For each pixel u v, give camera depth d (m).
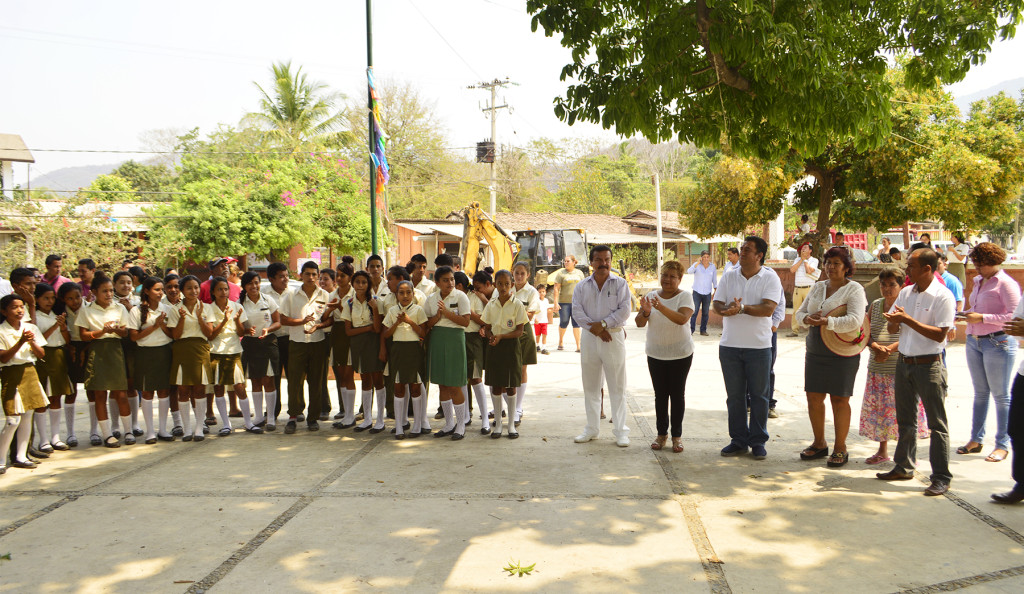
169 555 4.29
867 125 5.86
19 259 16.73
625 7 6.04
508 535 4.52
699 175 19.75
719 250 43.19
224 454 6.62
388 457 6.45
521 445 6.81
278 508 5.10
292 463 6.28
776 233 23.89
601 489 5.42
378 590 3.80
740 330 6.18
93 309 6.82
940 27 5.93
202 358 7.10
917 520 4.69
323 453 6.62
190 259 23.92
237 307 7.32
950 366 10.65
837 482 5.53
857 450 6.46
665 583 3.83
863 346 5.88
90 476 5.96
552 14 5.94
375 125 12.36
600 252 6.64
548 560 4.14
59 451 6.79
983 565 4.00
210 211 22.98
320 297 7.59
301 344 7.44
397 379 7.05
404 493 5.39
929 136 14.82
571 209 56.25
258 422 7.62
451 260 8.01
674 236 42.53
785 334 15.01
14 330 6.03
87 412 8.80
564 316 13.35
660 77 5.95
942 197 14.39
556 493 5.34
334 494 5.39
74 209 18.47
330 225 26.88
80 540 4.54
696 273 15.48
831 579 3.85
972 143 14.77
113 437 7.00
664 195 60.91
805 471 5.84
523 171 56.09
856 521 4.69
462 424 7.14
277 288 7.74
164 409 7.14
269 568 4.09
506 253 18.28
